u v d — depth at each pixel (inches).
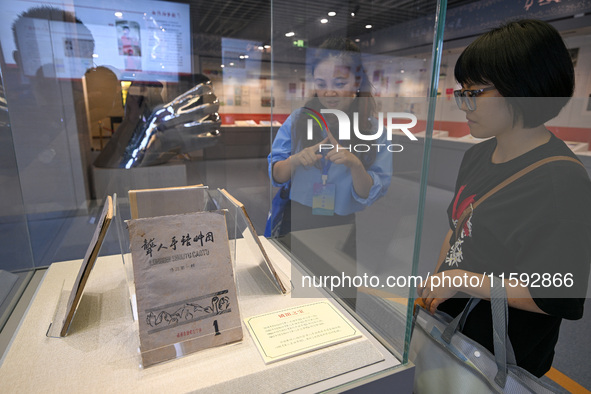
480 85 27.7
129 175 79.4
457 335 30.2
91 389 22.5
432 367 31.3
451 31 163.3
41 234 70.7
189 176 88.1
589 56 121.6
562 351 60.6
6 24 72.2
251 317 30.0
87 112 79.2
